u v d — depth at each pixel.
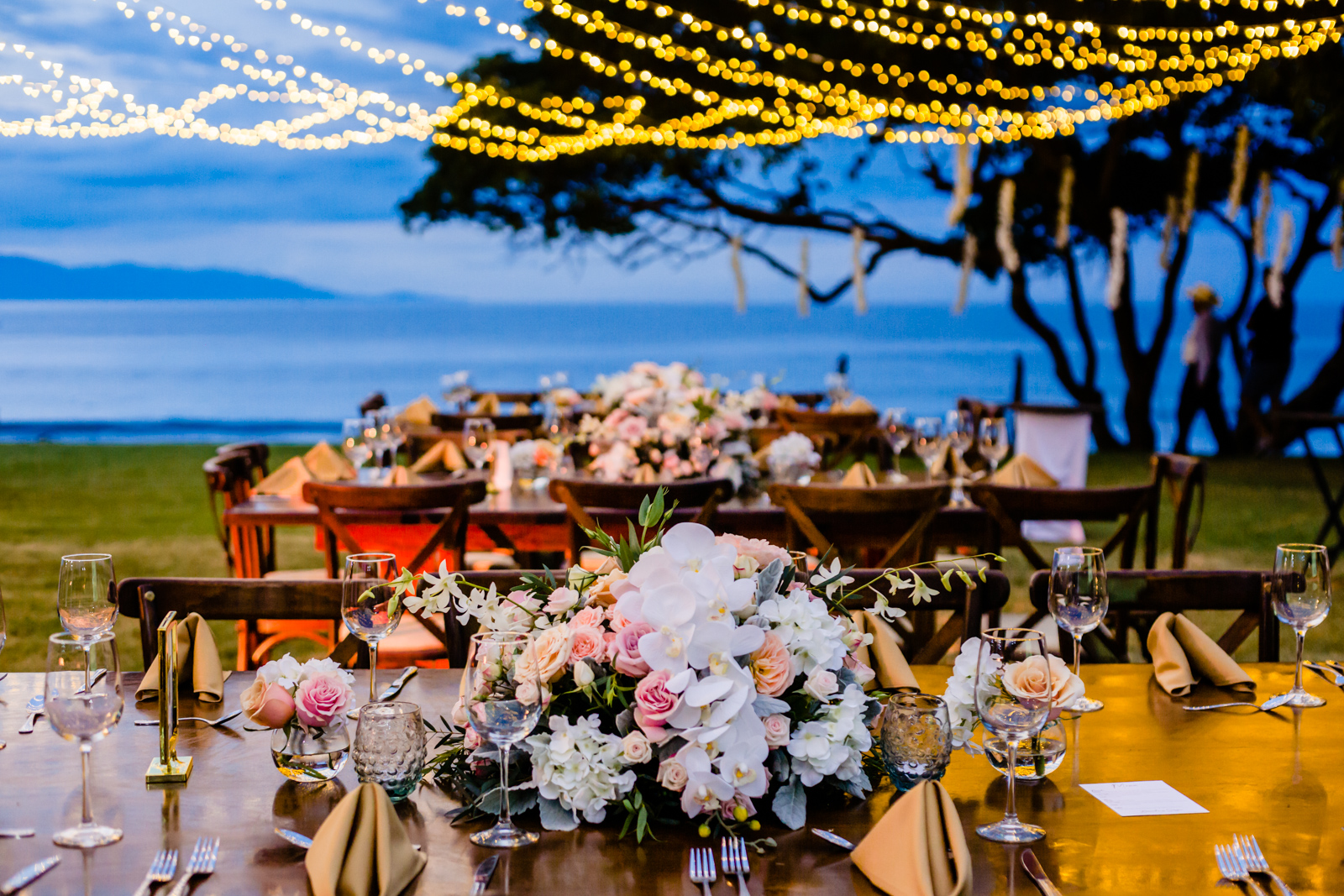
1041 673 1.52
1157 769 1.77
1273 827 1.57
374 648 2.01
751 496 4.56
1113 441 14.62
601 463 4.42
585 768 1.54
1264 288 12.57
